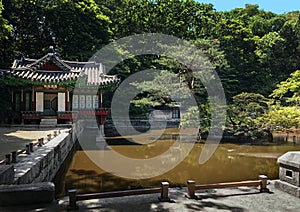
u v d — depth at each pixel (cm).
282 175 605
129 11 3312
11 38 2933
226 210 486
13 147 1168
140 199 542
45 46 3095
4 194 440
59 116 2067
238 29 3322
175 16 3266
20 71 2089
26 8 2944
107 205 505
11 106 2348
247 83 3369
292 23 3819
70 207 479
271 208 494
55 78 2059
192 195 552
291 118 1942
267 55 3494
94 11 3162
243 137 2034
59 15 3025
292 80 2497
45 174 882
